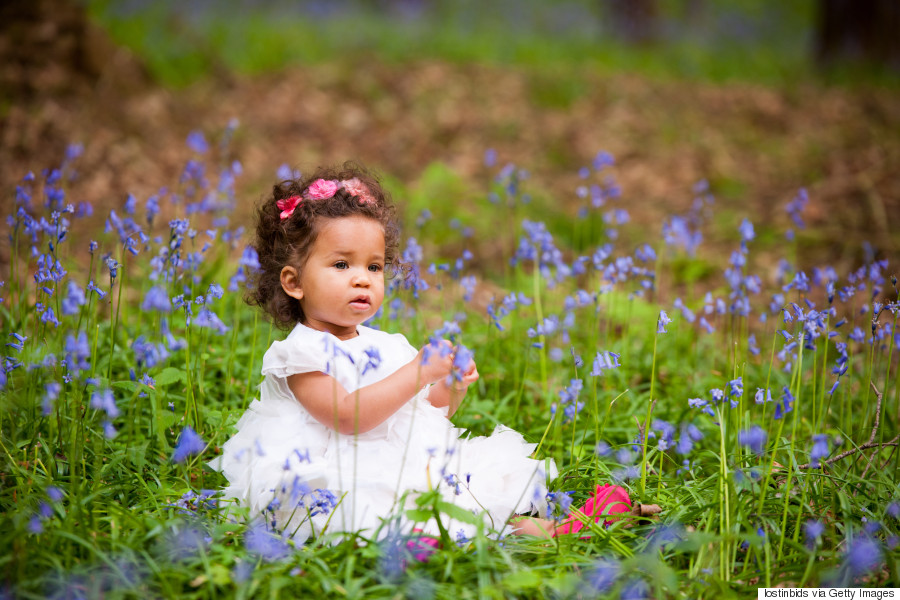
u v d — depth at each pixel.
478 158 8.52
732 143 9.14
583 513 2.65
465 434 3.36
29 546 2.23
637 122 9.84
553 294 5.04
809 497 2.71
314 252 2.70
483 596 2.16
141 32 9.70
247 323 4.22
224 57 10.11
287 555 2.33
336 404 2.46
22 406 2.88
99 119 7.39
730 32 18.05
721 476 2.49
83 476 2.59
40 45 7.48
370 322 3.63
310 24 13.38
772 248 6.27
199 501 2.53
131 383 2.86
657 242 6.51
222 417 2.99
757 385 3.86
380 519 2.35
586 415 3.57
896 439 2.87
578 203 7.48
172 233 3.00
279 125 8.77
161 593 2.15
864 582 2.36
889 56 13.14
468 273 5.82
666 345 4.32
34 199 5.68
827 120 10.01
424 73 10.85
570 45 14.39
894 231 6.29
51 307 3.06
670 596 2.28
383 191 3.11
